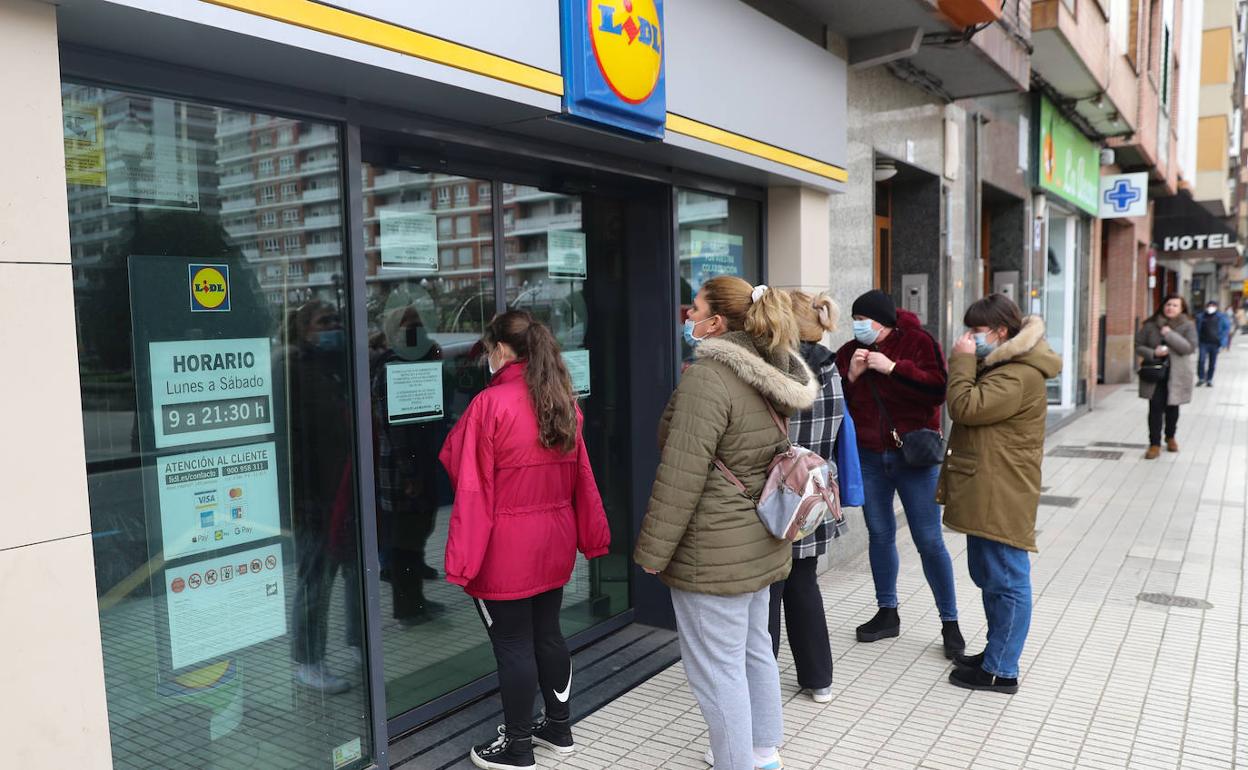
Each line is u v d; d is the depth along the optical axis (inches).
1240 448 425.1
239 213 107.0
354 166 119.4
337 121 117.7
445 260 149.5
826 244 225.9
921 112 283.1
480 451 120.2
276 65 100.8
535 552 124.3
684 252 190.7
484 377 159.2
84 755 83.4
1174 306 392.8
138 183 97.4
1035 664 167.9
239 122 106.9
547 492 125.6
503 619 126.2
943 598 170.4
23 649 78.9
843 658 171.6
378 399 139.8
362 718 124.3
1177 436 471.2
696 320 119.3
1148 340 397.4
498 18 119.6
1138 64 593.6
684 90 159.0
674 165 179.8
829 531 146.5
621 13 140.4
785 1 202.1
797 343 115.5
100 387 94.7
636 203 187.9
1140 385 400.5
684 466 106.6
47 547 80.1
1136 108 576.4
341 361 119.3
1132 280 779.4
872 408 172.6
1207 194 1217.4
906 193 305.3
